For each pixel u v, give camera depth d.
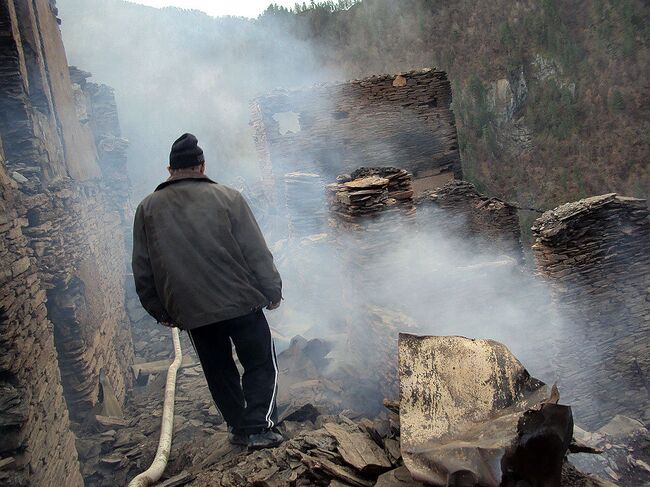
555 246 7.66
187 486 3.16
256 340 3.35
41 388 4.57
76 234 8.69
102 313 9.59
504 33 82.81
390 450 2.90
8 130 7.52
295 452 3.12
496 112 78.75
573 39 80.19
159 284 3.12
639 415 7.91
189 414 6.80
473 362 2.54
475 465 1.87
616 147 66.88
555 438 1.87
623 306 7.95
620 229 7.86
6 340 3.94
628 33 74.94
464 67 86.56
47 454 4.32
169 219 3.10
